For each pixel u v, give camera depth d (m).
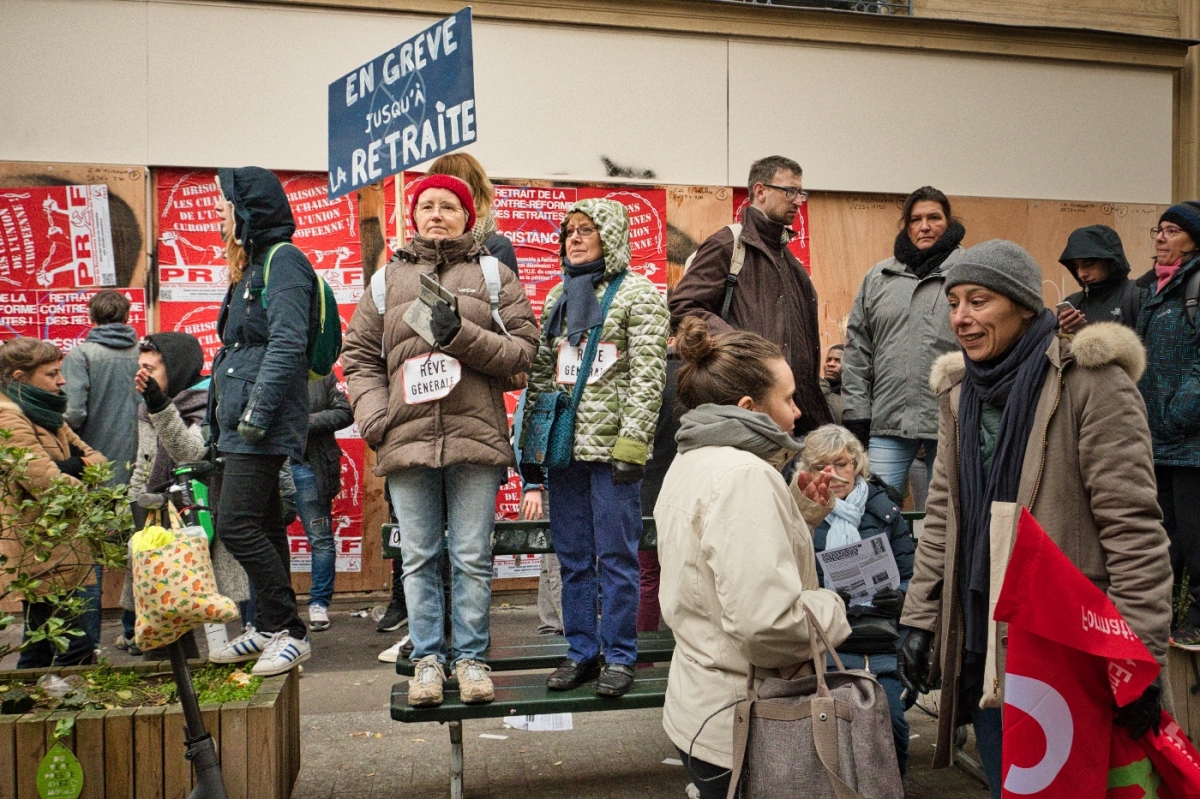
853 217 8.01
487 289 3.66
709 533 2.28
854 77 7.91
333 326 4.55
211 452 4.45
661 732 4.48
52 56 6.84
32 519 4.11
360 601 7.21
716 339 2.61
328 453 6.58
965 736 4.09
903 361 5.30
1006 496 2.57
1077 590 2.22
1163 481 4.91
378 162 4.73
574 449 3.69
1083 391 2.47
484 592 3.64
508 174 7.37
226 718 3.27
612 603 3.65
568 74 7.43
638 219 7.57
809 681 2.28
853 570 3.76
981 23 7.95
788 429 2.62
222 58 7.01
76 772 3.16
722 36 7.66
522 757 4.16
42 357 4.65
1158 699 2.26
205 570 3.11
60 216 6.88
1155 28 8.57
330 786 3.83
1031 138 8.27
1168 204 8.58
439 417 3.52
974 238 8.16
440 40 4.39
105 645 6.01
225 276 7.11
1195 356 4.79
